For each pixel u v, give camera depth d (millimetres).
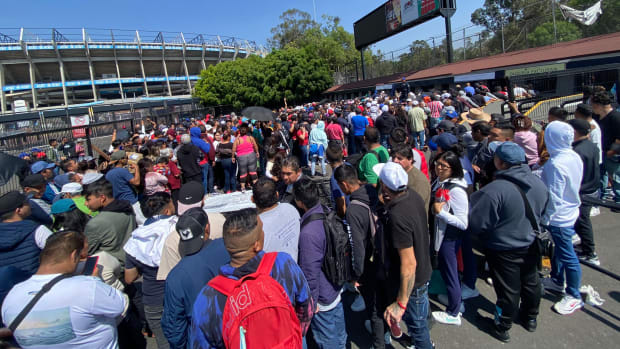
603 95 4953
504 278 2859
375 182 3842
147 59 60844
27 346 1938
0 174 4227
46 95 58281
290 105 35750
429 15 21578
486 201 2732
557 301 3438
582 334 2963
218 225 2857
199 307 1673
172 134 11641
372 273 2814
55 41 52031
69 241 2113
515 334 3047
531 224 2760
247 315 1522
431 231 3205
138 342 3066
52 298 1951
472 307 3488
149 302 2734
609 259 3977
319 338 2641
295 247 2592
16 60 52000
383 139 9562
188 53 63844
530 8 22719
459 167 2943
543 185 2943
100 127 15000
